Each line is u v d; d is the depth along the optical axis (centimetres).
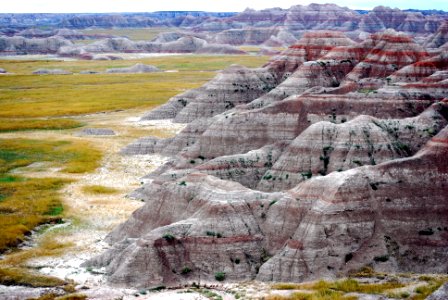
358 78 11725
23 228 6706
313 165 7288
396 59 11938
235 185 6359
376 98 8925
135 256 5384
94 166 9688
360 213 5612
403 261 5481
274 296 4862
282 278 5275
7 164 9812
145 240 5488
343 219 5519
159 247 5450
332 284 5053
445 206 5850
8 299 5034
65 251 6169
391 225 5675
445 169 6053
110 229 6800
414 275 5288
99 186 8488
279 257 5381
